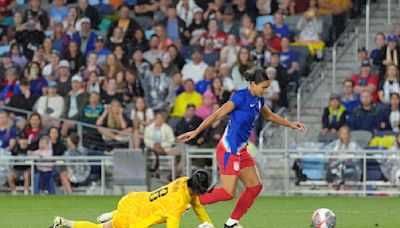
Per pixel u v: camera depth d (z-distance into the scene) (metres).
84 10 55.47
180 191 22.48
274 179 45.25
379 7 54.62
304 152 45.09
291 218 33.34
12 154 47.31
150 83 50.75
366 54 50.28
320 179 45.06
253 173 26.28
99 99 49.97
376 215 34.78
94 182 46.25
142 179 45.41
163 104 50.53
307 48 51.78
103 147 46.81
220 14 54.09
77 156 46.41
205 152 45.28
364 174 44.69
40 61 53.66
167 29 54.47
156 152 45.62
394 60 49.59
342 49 52.91
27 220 32.75
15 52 54.38
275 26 52.88
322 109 50.50
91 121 49.59
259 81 25.53
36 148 47.00
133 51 52.78
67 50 53.38
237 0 55.06
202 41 53.59
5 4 58.47
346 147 45.59
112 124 48.59
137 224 22.75
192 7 54.59
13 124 47.56
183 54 53.41
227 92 48.66
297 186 45.22
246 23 52.88
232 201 41.72
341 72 52.16
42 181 46.53
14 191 46.69
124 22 53.88
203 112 47.59
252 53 51.00
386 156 44.47
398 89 48.44
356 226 30.81
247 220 32.62
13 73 52.53
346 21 53.97
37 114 47.22
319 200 42.03
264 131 47.72
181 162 45.44
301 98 50.84
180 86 50.72
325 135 47.22
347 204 39.81
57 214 35.47
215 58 52.22
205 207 38.66
